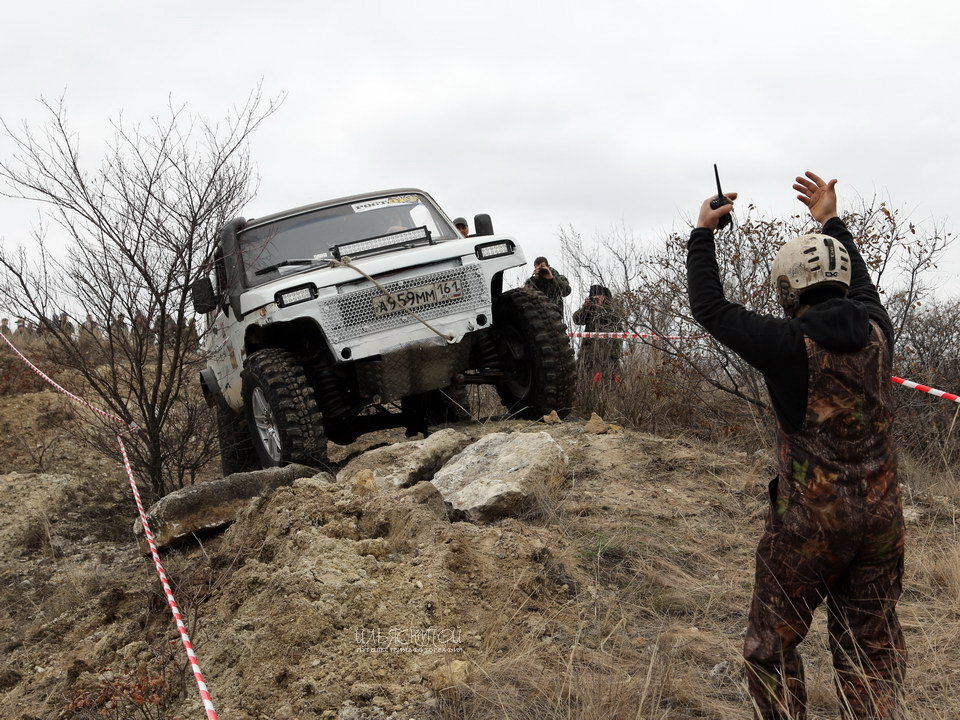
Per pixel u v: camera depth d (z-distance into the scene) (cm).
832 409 251
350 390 683
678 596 416
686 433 681
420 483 497
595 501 523
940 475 565
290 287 608
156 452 678
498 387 752
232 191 655
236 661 393
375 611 399
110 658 428
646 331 743
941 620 379
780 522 261
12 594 569
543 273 830
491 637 383
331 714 349
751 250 673
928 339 674
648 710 322
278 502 505
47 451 832
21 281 652
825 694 325
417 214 731
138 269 641
